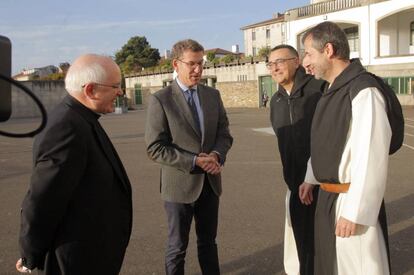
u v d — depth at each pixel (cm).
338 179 297
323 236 311
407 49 3612
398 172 955
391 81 3319
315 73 311
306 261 371
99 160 260
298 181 396
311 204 367
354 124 279
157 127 376
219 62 4712
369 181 270
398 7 3212
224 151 396
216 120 396
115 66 269
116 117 3562
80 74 259
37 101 166
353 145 280
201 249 402
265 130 1986
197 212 397
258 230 592
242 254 511
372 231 289
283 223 619
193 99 392
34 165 245
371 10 3366
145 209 716
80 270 256
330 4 3612
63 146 240
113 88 265
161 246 545
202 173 383
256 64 4291
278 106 413
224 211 688
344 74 294
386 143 271
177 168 374
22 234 247
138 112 4397
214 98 403
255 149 1395
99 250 262
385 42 3588
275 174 979
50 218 243
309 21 3762
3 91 156
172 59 394
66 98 263
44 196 238
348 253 297
